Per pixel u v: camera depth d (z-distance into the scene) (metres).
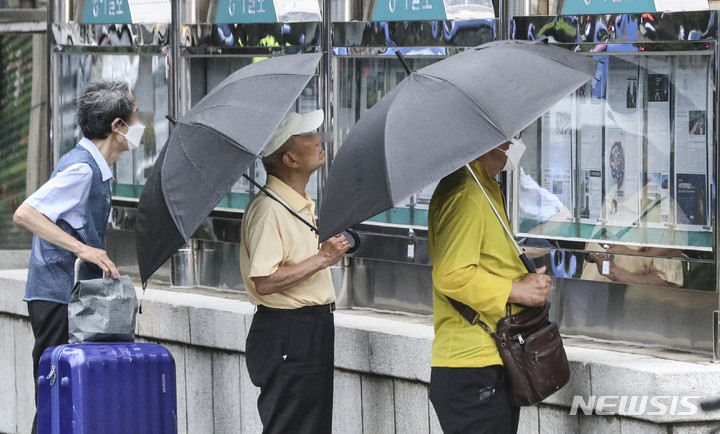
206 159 10.41
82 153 12.66
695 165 10.93
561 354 9.66
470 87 9.05
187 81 15.53
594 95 11.62
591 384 10.51
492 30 12.10
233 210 14.89
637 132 11.34
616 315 11.65
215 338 14.11
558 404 10.80
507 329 9.49
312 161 11.27
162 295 15.24
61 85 17.19
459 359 9.67
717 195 10.68
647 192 11.30
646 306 11.40
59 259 12.93
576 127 11.77
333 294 11.59
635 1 11.16
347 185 8.96
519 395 9.50
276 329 11.26
